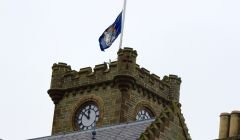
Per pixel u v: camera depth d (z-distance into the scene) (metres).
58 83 143.62
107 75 141.00
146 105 141.88
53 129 142.12
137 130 88.69
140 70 141.75
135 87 140.62
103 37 137.75
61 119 142.25
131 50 141.50
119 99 138.88
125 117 138.50
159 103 143.88
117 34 138.38
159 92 144.00
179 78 146.75
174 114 82.94
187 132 83.44
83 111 141.25
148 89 142.38
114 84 140.00
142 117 141.38
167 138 82.19
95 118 140.00
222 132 79.25
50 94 143.38
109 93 140.12
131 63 140.62
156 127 82.00
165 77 145.62
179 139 82.94
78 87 142.38
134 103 140.12
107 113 139.38
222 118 79.44
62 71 144.12
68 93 142.88
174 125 82.81
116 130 90.56
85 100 141.38
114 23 138.12
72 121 141.25
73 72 143.62
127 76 139.25
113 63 141.38
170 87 145.62
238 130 78.62
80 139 92.19
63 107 142.62
